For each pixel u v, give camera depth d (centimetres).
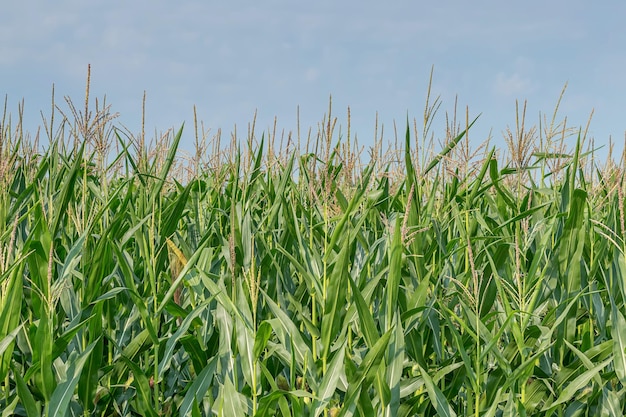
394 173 607
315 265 412
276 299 468
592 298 466
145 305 394
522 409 359
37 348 337
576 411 417
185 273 417
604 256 529
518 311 365
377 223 557
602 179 599
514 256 532
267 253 462
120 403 440
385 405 341
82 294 436
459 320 371
